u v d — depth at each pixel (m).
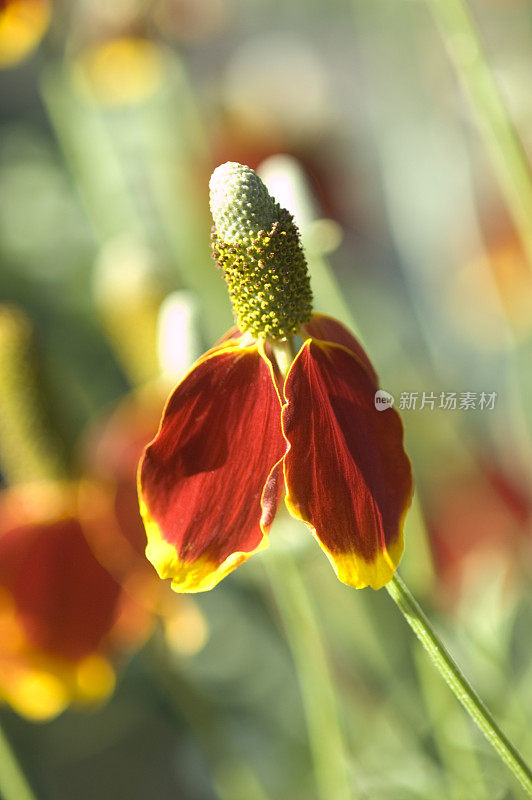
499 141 0.48
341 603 0.56
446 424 0.71
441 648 0.36
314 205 0.47
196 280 0.82
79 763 0.73
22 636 0.49
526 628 0.58
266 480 0.37
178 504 0.37
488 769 0.49
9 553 0.49
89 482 0.50
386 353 0.84
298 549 0.47
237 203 0.37
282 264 0.38
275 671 0.65
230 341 0.38
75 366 0.85
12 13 0.58
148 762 0.73
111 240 0.87
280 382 0.38
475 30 0.47
